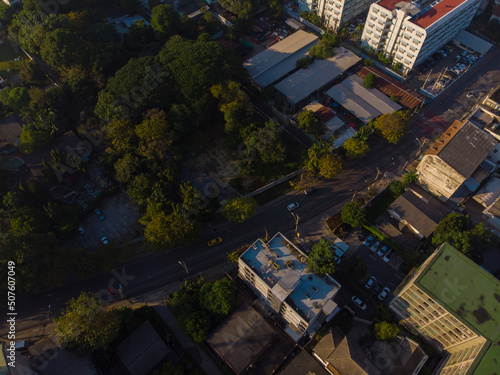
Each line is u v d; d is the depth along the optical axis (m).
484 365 82.94
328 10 192.38
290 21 199.50
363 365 95.38
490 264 123.31
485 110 143.38
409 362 100.06
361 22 199.75
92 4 196.62
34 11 172.88
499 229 129.38
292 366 100.50
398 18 161.62
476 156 127.88
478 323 88.25
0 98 156.75
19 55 182.12
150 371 101.25
